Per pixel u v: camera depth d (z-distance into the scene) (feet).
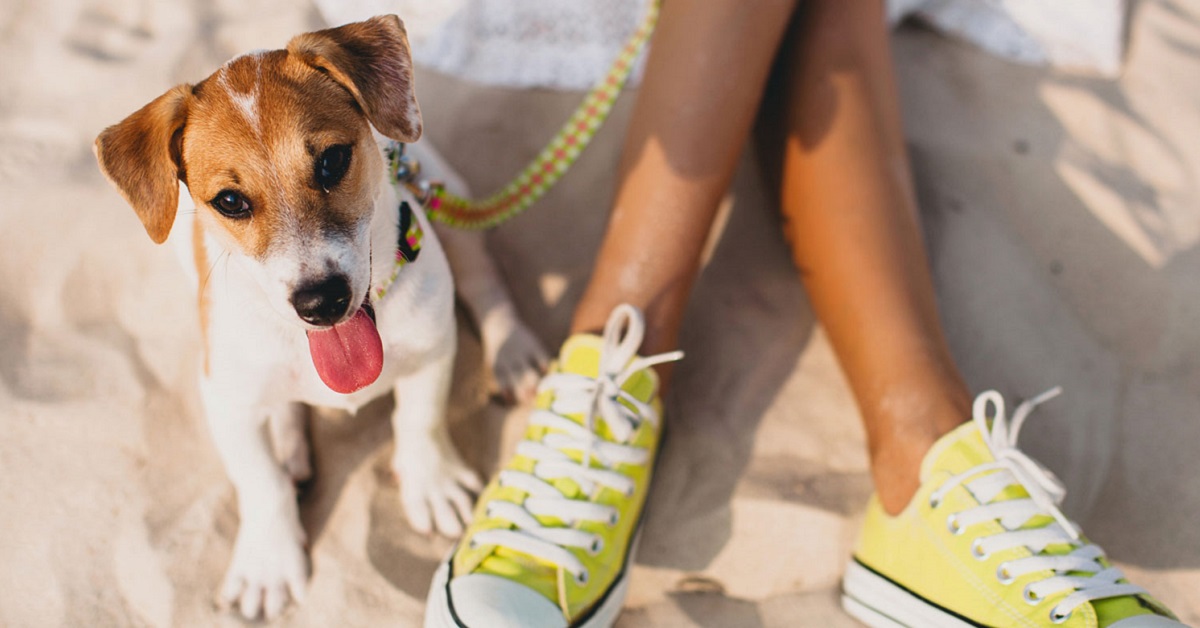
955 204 9.80
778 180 8.66
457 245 8.75
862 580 7.03
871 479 7.95
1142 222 9.76
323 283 5.53
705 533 7.64
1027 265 9.43
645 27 8.32
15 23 10.87
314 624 6.98
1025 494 6.70
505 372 8.36
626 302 7.57
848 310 7.61
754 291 9.21
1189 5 11.83
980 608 6.41
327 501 7.69
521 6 10.75
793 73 8.34
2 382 8.11
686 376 8.62
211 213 5.82
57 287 8.74
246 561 7.11
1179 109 10.82
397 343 6.49
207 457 7.88
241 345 6.16
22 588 7.04
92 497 7.52
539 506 6.80
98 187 9.34
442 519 7.55
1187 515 7.90
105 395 8.11
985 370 8.68
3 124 9.92
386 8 10.70
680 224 7.57
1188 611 7.29
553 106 10.51
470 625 6.15
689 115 7.44
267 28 10.75
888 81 8.42
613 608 6.90
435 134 10.18
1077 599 6.05
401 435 7.45
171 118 5.68
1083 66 11.23
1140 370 8.86
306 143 5.70
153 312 8.70
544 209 9.77
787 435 8.21
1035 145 10.39
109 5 11.09
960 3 11.47
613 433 7.07
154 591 7.06
